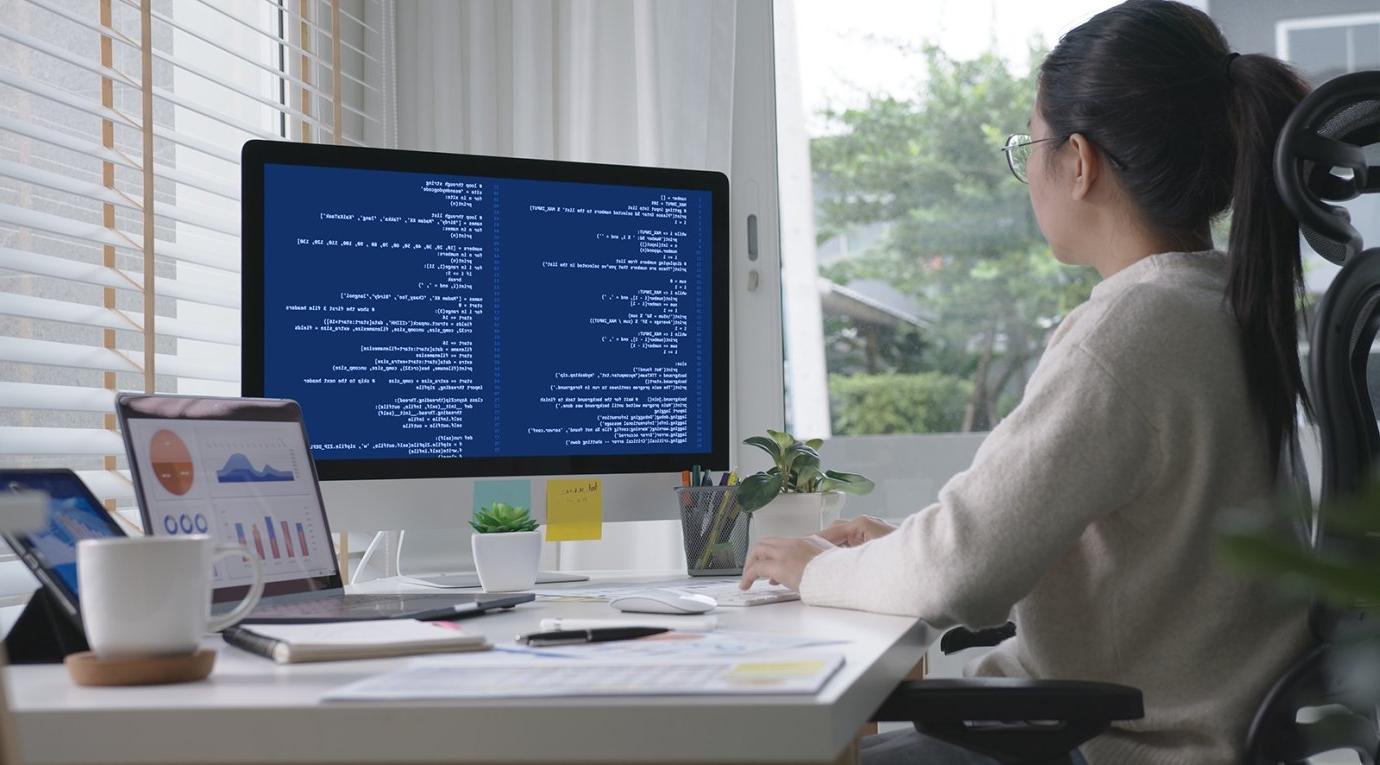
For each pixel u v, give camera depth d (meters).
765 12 2.48
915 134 2.47
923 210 2.47
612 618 1.14
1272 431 1.08
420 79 2.38
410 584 1.57
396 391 1.59
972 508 1.06
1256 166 1.11
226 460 1.22
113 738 0.68
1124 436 1.05
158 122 2.01
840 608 1.19
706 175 1.75
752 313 2.45
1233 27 2.33
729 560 1.67
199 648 0.83
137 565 0.79
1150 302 1.09
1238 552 0.38
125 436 1.11
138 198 1.87
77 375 1.77
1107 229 1.25
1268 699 1.01
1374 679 0.98
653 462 1.71
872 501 2.44
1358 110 1.11
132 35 1.97
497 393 1.63
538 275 1.66
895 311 2.47
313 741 0.67
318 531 1.32
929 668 2.29
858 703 0.73
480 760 0.67
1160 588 1.08
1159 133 1.18
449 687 0.71
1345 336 1.02
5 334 1.68
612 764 0.66
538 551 1.48
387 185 1.59
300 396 1.54
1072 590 1.13
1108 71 1.20
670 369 1.73
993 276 2.44
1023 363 2.43
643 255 1.72
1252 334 1.09
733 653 0.83
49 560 0.94
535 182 1.66
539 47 2.34
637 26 2.27
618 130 2.32
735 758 0.65
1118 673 1.10
